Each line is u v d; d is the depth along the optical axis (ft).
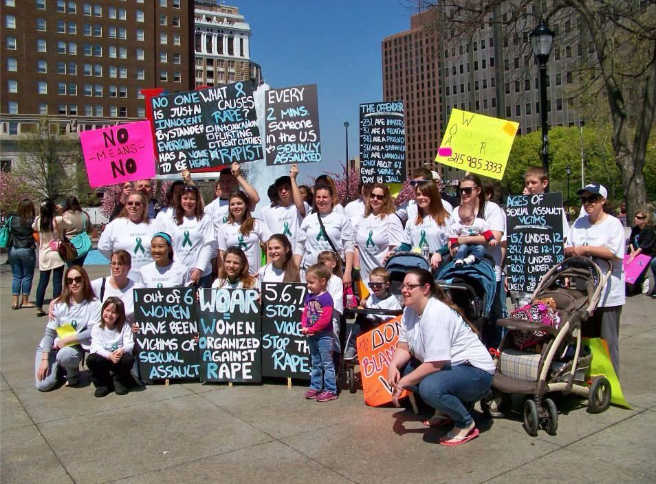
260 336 18.62
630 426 14.37
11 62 251.80
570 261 16.42
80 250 31.50
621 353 21.29
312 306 16.94
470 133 22.94
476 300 15.85
